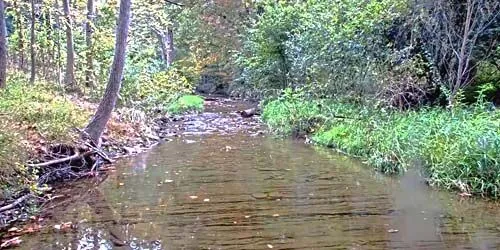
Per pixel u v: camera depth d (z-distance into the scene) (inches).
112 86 307.3
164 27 885.8
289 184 241.3
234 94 853.2
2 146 207.8
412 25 354.3
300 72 489.1
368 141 305.7
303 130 405.4
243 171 273.1
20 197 209.3
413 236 165.9
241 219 185.9
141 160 311.4
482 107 284.4
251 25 749.3
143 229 175.8
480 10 322.0
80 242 163.0
